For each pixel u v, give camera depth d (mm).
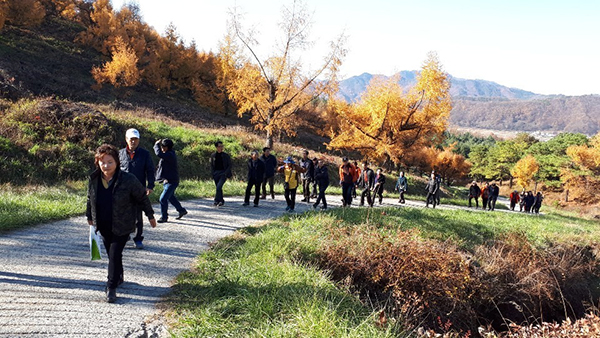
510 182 89188
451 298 6988
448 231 11383
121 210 4055
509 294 8445
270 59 27375
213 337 3596
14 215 7148
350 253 7129
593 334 5020
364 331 3965
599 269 11773
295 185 11445
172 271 5371
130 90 44250
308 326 3801
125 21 59594
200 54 65188
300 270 5574
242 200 13375
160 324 3799
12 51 42188
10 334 3234
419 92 33812
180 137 22078
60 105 18281
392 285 6684
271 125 27672
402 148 35312
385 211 12852
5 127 15266
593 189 53656
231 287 4766
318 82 27781
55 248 5859
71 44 52969
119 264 4168
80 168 15344
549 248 11664
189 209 10398
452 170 68438
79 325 3549
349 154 50375
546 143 94938
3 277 4453
